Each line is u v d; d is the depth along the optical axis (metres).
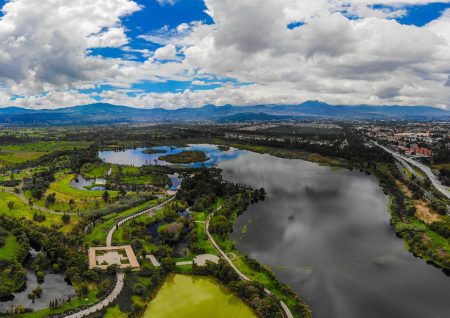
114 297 176.12
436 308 178.00
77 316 161.12
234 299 180.12
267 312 163.00
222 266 198.12
